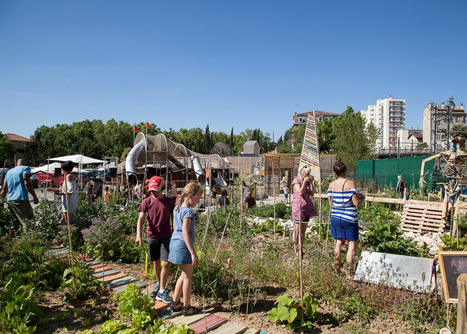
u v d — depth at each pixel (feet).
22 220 23.16
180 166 72.49
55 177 80.02
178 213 13.26
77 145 242.58
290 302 12.94
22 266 15.30
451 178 26.99
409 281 14.67
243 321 13.26
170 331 11.53
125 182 66.13
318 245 20.43
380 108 535.60
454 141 26.99
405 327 12.78
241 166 123.95
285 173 86.63
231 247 22.76
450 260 12.11
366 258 16.21
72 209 24.17
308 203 20.53
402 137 381.60
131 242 21.52
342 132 102.83
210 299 15.11
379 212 38.29
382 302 14.19
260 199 65.10
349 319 13.50
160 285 14.62
